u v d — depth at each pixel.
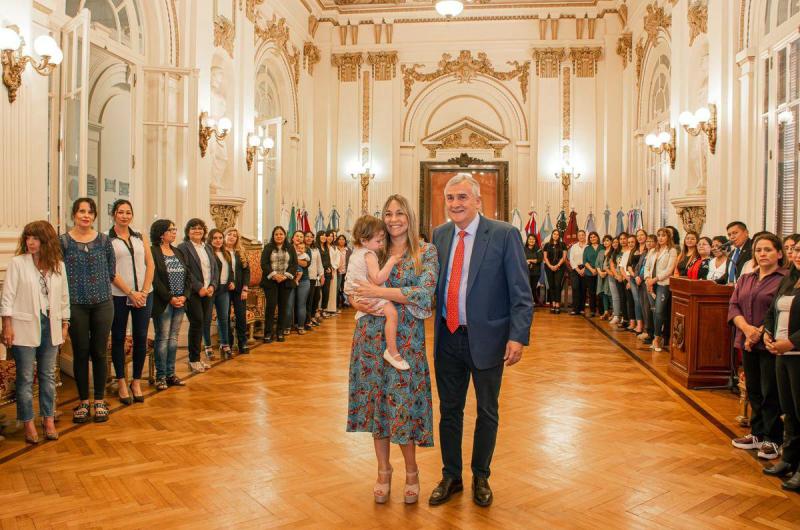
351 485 3.55
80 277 4.68
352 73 15.90
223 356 7.49
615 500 3.36
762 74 7.82
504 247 3.32
